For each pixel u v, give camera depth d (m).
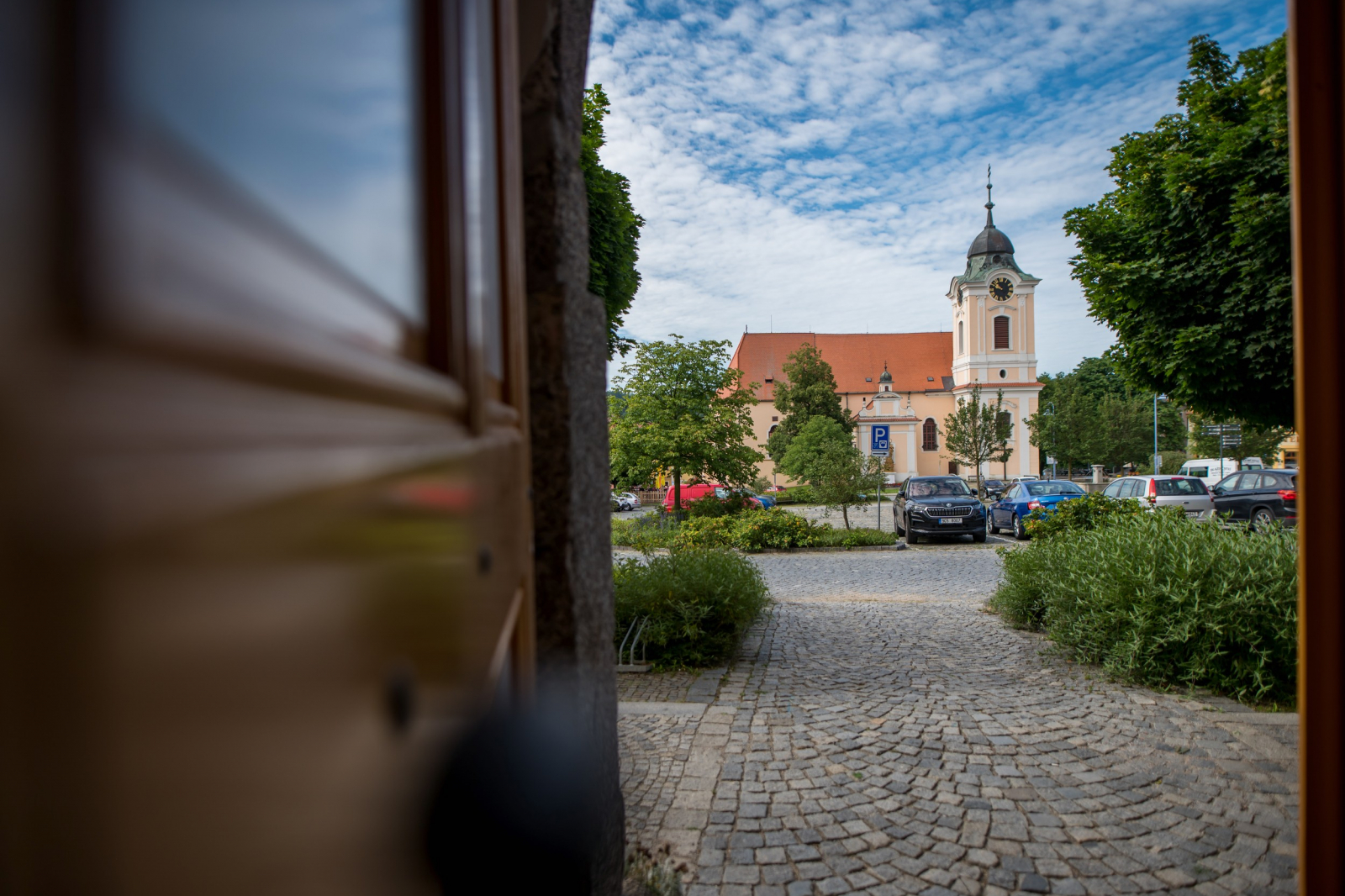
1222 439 29.34
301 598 0.31
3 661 0.13
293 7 0.40
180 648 0.20
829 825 3.34
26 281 0.15
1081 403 53.31
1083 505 9.58
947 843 3.18
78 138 0.18
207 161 0.28
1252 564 5.08
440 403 0.69
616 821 2.43
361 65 0.54
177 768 0.20
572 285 2.14
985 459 40.69
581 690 2.04
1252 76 8.31
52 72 0.17
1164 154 8.90
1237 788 3.59
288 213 0.38
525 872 0.49
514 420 1.36
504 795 0.50
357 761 0.39
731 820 3.41
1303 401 1.28
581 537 2.11
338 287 0.47
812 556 14.66
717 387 19.62
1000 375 49.62
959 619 7.68
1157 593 5.18
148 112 0.23
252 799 0.26
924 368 57.28
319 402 0.38
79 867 0.15
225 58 0.30
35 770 0.14
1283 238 7.88
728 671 5.94
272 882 0.28
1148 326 9.25
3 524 0.13
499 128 1.32
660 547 16.09
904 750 4.14
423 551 0.56
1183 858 3.04
